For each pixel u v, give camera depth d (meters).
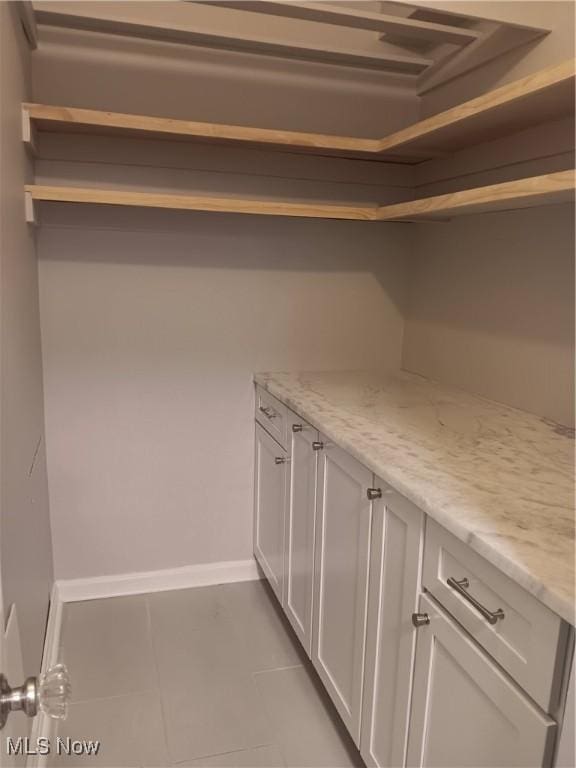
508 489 1.19
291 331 2.41
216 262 2.27
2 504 1.10
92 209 2.10
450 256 2.21
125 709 1.79
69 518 2.30
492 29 1.87
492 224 1.96
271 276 2.34
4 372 1.21
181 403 2.34
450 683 1.11
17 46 1.56
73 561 2.34
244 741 1.70
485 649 1.00
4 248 1.27
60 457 2.24
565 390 1.68
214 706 1.82
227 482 2.46
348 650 1.58
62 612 2.27
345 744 1.70
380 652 1.39
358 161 2.33
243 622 2.26
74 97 1.99
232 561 2.54
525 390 1.84
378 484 1.38
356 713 1.53
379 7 2.09
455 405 1.92
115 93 2.02
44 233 2.07
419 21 1.83
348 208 2.04
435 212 1.80
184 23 2.04
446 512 1.08
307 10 1.70
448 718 1.12
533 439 1.56
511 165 1.85
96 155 2.05
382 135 2.33
